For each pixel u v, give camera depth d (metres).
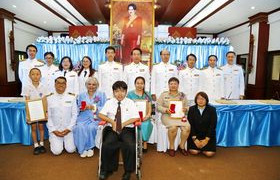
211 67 4.41
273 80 7.04
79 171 2.79
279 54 6.73
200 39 6.26
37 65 4.65
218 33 10.79
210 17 7.71
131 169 2.47
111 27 5.87
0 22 7.04
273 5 6.25
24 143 3.68
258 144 3.86
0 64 7.19
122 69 4.31
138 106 3.33
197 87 4.28
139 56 4.20
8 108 3.62
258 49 7.32
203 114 3.30
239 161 3.17
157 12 7.93
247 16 7.51
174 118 3.37
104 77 4.19
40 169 2.82
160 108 3.50
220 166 3.00
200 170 2.87
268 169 2.92
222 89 4.40
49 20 8.48
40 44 6.22
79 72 4.39
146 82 4.20
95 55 6.29
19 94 8.43
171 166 2.97
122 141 2.58
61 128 3.30
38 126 3.47
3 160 3.08
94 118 3.31
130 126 2.87
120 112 2.82
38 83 3.64
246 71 8.33
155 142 3.73
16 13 7.43
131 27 5.89
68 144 3.32
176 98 3.57
